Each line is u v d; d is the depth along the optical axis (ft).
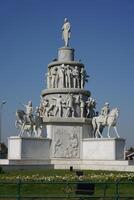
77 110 212.64
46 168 192.85
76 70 218.18
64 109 210.18
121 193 112.16
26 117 200.75
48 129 205.57
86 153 203.41
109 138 196.65
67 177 129.18
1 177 131.95
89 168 198.70
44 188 115.24
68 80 216.13
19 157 195.00
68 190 101.86
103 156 197.36
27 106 202.49
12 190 113.80
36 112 206.08
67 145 205.16
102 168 194.29
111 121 200.03
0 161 192.95
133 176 133.59
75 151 205.26
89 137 208.95
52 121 204.95
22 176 135.74
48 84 221.05
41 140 201.26
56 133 205.16
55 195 103.24
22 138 195.93
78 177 129.18
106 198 96.07
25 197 88.43
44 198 94.94
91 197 92.32
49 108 211.20
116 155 194.80
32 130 202.90
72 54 223.51
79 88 215.92
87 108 214.90
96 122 206.08
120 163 189.37
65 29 226.99
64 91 211.82
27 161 195.52
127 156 300.61
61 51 223.30
